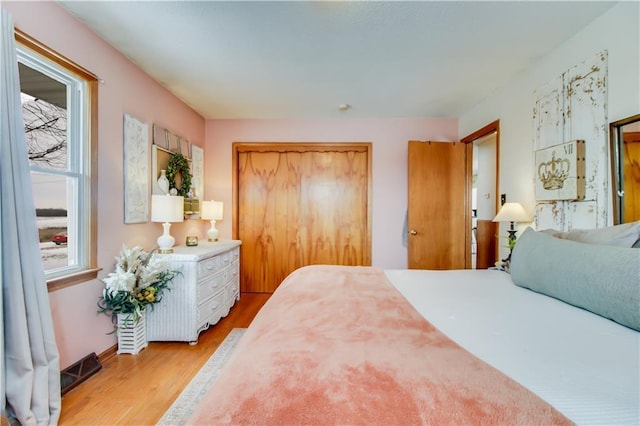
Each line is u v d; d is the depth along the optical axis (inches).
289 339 39.9
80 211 78.7
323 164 161.2
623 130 67.0
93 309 81.2
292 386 29.3
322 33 81.0
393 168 157.9
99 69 82.3
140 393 70.6
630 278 43.4
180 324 97.8
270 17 74.0
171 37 83.0
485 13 72.1
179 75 106.6
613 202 68.6
